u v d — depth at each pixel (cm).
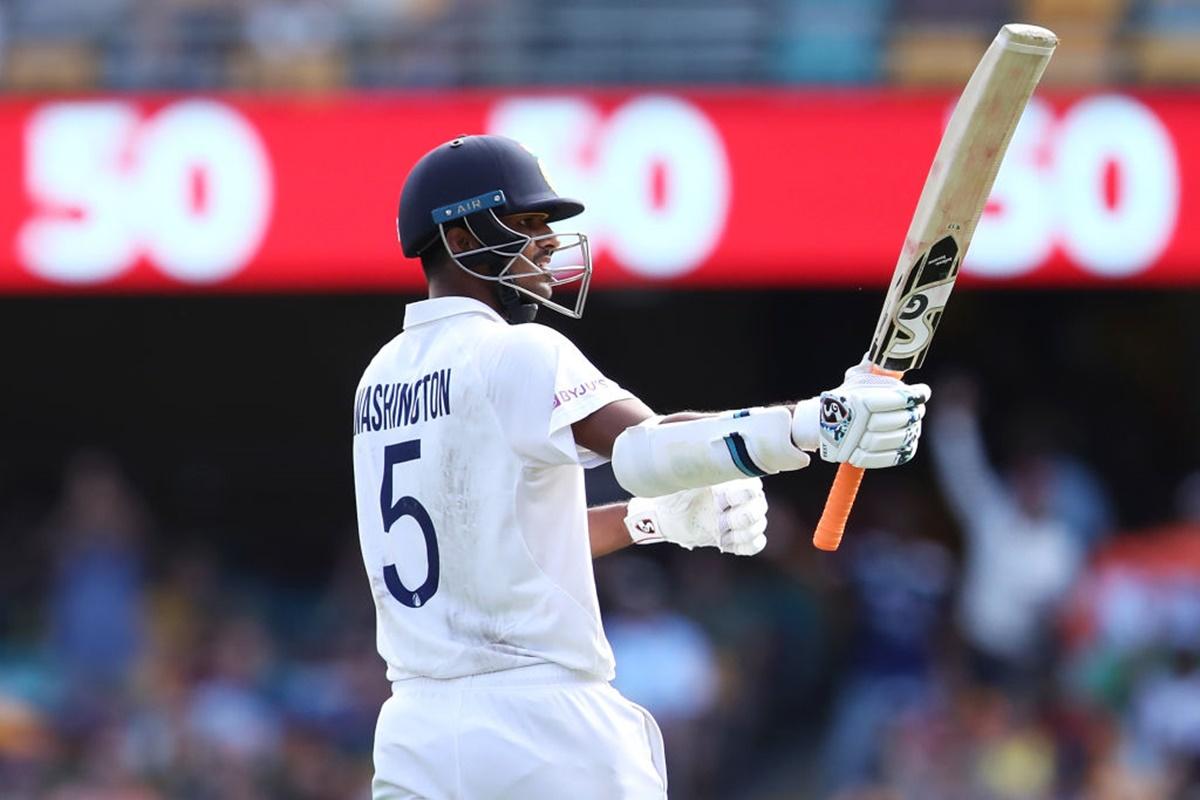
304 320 4059
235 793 2850
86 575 3056
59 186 2733
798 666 3195
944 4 2977
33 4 3002
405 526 1068
